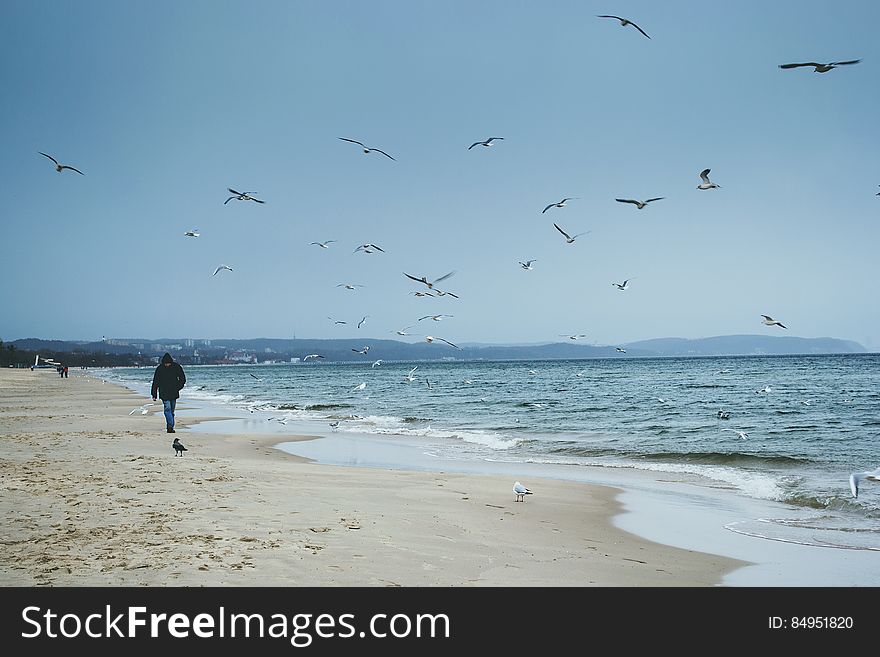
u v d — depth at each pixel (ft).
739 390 180.04
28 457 55.21
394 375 412.98
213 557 28.32
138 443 70.49
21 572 25.95
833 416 108.58
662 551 34.94
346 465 65.62
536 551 33.35
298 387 268.00
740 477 57.82
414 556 30.66
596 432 93.40
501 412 126.72
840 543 36.83
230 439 81.92
